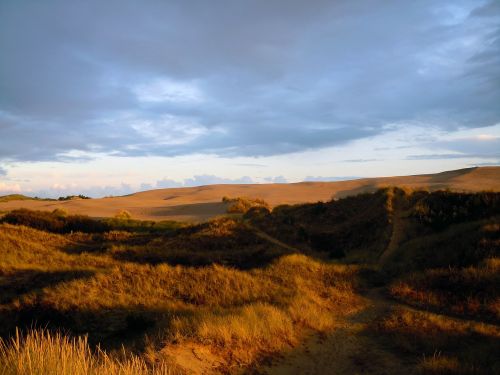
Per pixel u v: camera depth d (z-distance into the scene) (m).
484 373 8.01
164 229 37.16
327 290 16.06
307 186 91.50
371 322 12.31
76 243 27.75
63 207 67.12
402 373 8.80
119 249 24.34
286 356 9.30
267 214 34.34
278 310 11.62
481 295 13.54
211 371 7.67
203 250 25.23
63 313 11.59
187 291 14.48
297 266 19.16
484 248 17.20
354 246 25.64
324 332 11.26
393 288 15.86
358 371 8.98
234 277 16.12
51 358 5.12
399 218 26.23
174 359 7.55
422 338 10.58
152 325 10.84
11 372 4.83
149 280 14.98
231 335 9.10
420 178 86.50
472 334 10.77
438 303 13.84
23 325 11.13
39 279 15.87
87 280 14.37
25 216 32.31
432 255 19.16
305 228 29.61
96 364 5.51
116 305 12.20
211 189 101.25
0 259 19.00
